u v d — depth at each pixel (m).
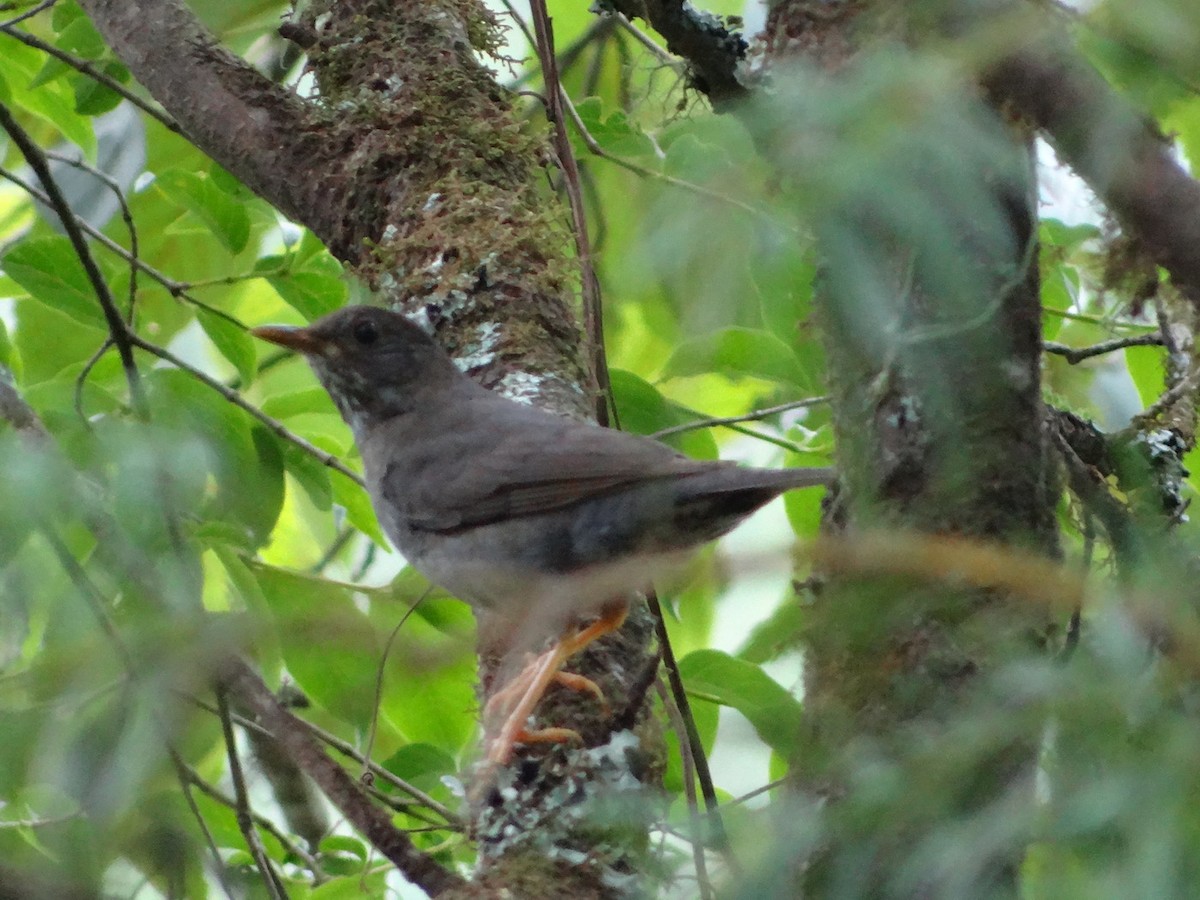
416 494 8.28
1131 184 3.22
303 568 10.59
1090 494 6.61
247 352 9.48
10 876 4.82
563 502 7.77
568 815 6.37
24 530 3.92
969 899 2.88
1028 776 3.16
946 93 2.98
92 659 3.41
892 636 3.80
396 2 9.82
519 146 9.20
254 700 5.62
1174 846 2.63
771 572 3.15
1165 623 2.99
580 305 9.25
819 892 3.20
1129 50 2.85
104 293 7.98
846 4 4.02
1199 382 7.30
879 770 3.21
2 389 5.13
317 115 9.45
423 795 8.05
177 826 5.35
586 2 11.54
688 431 9.20
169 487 4.44
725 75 8.29
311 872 9.07
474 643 3.71
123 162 10.86
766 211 3.19
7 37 10.98
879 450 5.05
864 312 3.23
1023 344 4.93
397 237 8.93
